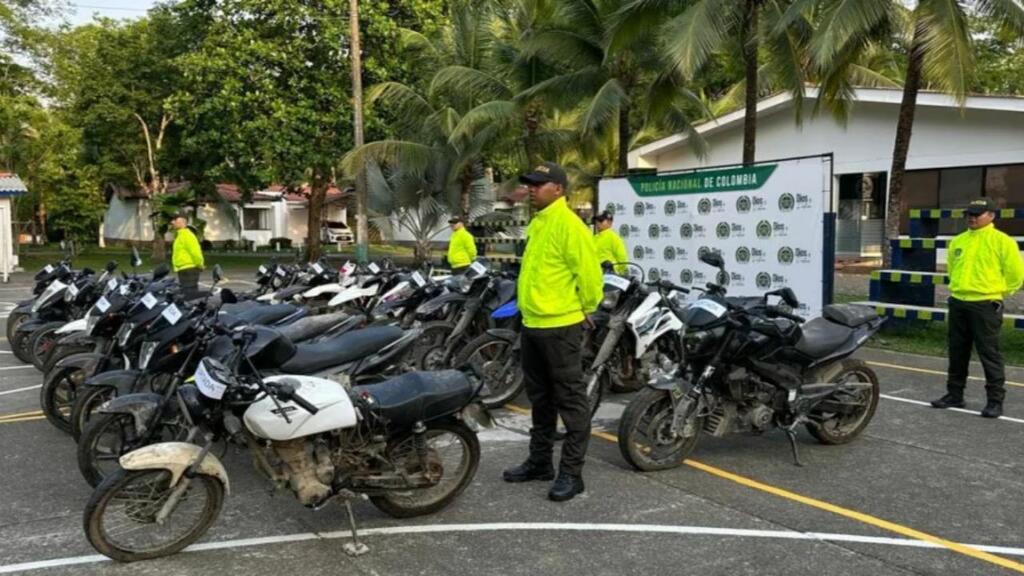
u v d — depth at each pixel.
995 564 4.12
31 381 8.69
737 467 5.67
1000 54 29.27
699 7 12.06
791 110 21.80
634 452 5.46
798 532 4.53
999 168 19.00
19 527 4.68
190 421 4.32
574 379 5.02
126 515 4.20
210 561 4.22
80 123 32.47
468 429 4.95
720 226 10.66
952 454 5.92
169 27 30.55
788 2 13.64
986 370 6.89
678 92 16.33
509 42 19.28
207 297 7.49
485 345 7.12
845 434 6.20
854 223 22.33
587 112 15.03
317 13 23.55
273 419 4.12
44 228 40.38
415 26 25.02
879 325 6.30
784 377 5.63
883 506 4.91
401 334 5.85
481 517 4.78
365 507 4.95
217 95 23.61
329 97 23.62
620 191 12.02
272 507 4.95
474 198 22.77
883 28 12.84
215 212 43.72
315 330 6.42
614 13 14.29
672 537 4.47
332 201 46.97
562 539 4.46
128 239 44.62
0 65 29.66
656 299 6.63
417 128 22.06
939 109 19.47
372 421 4.45
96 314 6.67
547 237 4.94
